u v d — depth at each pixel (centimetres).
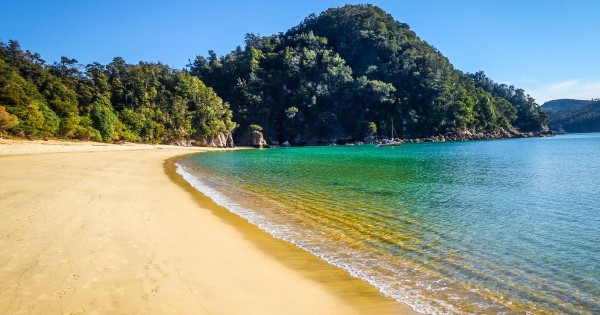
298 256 1022
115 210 1448
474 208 1709
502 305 740
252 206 1745
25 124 5894
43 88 8450
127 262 880
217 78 15512
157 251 983
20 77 7538
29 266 820
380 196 2036
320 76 14600
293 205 1773
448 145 10088
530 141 11581
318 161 5003
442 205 1780
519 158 5034
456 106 13550
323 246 1120
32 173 2461
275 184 2542
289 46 16675
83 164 3375
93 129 7594
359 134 13425
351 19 16875
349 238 1207
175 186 2347
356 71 15338
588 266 961
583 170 3434
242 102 14112
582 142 10044
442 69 14525
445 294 786
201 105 11838
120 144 8100
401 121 13275
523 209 1691
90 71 11212
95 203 1560
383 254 1047
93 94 9712
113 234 1108
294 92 14275
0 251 905
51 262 848
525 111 17225
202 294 737
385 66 14762
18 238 1014
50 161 3434
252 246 1103
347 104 13962
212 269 884
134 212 1441
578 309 730
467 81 16300
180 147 9531
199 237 1161
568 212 1631
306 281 841
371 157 5806
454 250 1087
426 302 746
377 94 13412
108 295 698
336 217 1515
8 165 2897
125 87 11044
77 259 877
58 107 7269
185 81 12012
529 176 3002
